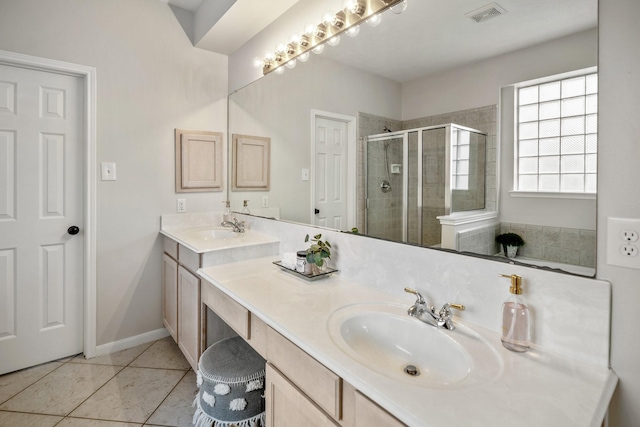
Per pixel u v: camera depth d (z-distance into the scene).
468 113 1.13
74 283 2.24
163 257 2.50
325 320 1.12
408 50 1.33
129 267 2.38
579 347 0.87
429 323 1.10
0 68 1.93
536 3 0.96
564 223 0.90
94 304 2.26
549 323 0.92
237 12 2.09
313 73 1.83
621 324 0.81
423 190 1.28
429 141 1.26
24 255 2.06
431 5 1.24
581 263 0.87
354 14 1.55
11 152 1.99
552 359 0.88
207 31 2.35
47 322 2.16
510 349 0.93
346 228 1.62
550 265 0.93
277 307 1.22
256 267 1.80
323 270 1.63
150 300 2.49
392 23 1.38
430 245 1.24
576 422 0.65
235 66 2.66
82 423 1.65
